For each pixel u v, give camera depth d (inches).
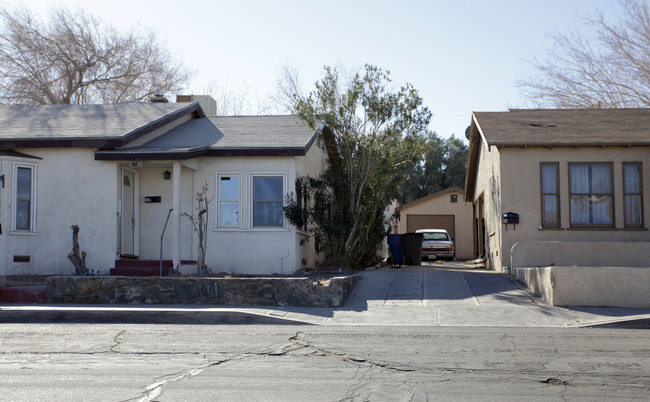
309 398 256.4
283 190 697.6
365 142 760.3
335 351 350.3
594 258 671.1
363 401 252.5
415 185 2059.5
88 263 664.4
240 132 772.0
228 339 387.5
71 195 669.9
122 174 687.1
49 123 728.3
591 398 257.3
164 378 289.6
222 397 257.4
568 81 1234.0
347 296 558.3
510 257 708.7
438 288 596.1
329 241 755.4
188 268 676.7
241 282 526.9
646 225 718.5
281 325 445.7
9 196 642.2
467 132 1046.4
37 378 289.7
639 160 724.0
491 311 488.7
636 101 1189.7
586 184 731.4
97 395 260.2
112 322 465.4
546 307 498.6
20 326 441.4
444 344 369.7
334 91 768.3
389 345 367.2
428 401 252.7
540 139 734.5
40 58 1440.7
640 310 480.1
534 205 732.0
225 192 705.6
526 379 287.9
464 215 1464.1
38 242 665.0
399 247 871.7
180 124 826.2
